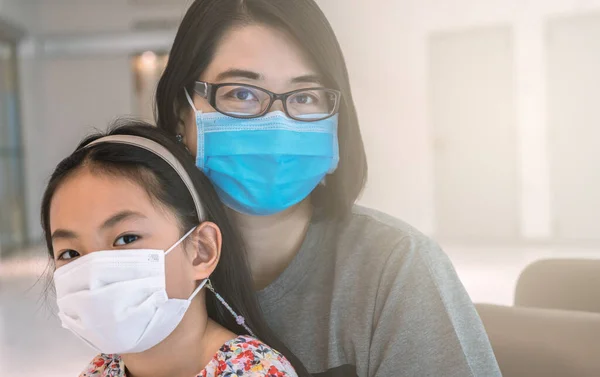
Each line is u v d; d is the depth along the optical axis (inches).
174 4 374.3
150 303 35.8
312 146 42.7
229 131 41.9
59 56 387.2
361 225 44.2
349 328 41.3
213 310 42.4
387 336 39.4
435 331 38.4
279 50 41.4
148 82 391.2
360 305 41.3
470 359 38.1
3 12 334.6
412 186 313.3
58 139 397.4
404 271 39.9
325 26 42.2
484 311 49.7
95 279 35.3
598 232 293.1
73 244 36.9
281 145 41.4
